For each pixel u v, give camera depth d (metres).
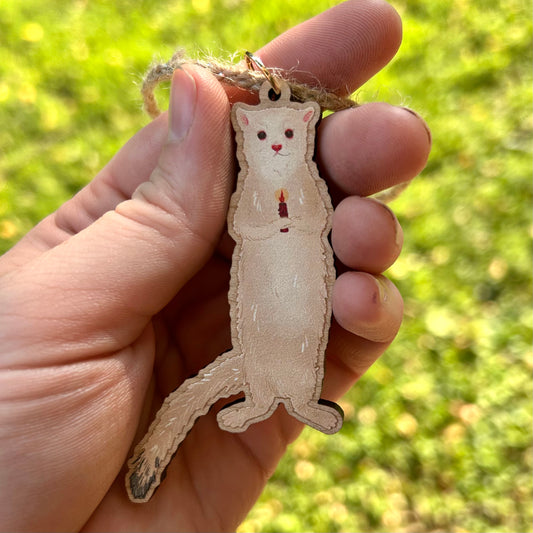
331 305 0.12
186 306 0.15
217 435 0.14
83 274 0.11
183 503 0.13
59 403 0.11
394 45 0.13
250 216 0.11
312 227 0.11
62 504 0.11
